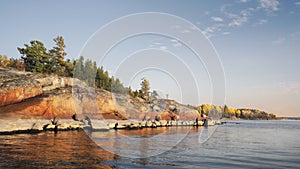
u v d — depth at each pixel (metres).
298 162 13.78
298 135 35.00
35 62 46.84
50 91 35.12
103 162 12.12
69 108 33.81
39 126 26.81
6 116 26.41
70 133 25.61
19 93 31.45
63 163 11.61
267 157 15.23
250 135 33.62
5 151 14.09
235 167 12.27
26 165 10.99
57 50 50.19
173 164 12.49
